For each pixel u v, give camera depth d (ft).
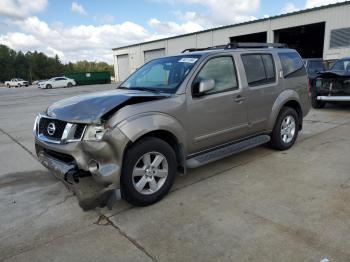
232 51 15.79
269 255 9.20
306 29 90.99
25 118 38.55
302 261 8.87
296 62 19.66
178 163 13.76
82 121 11.19
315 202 12.25
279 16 86.28
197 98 13.71
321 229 10.37
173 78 14.20
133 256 9.45
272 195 13.05
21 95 90.33
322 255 9.09
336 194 12.87
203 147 14.47
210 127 14.40
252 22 94.07
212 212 11.82
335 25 74.74
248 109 16.16
